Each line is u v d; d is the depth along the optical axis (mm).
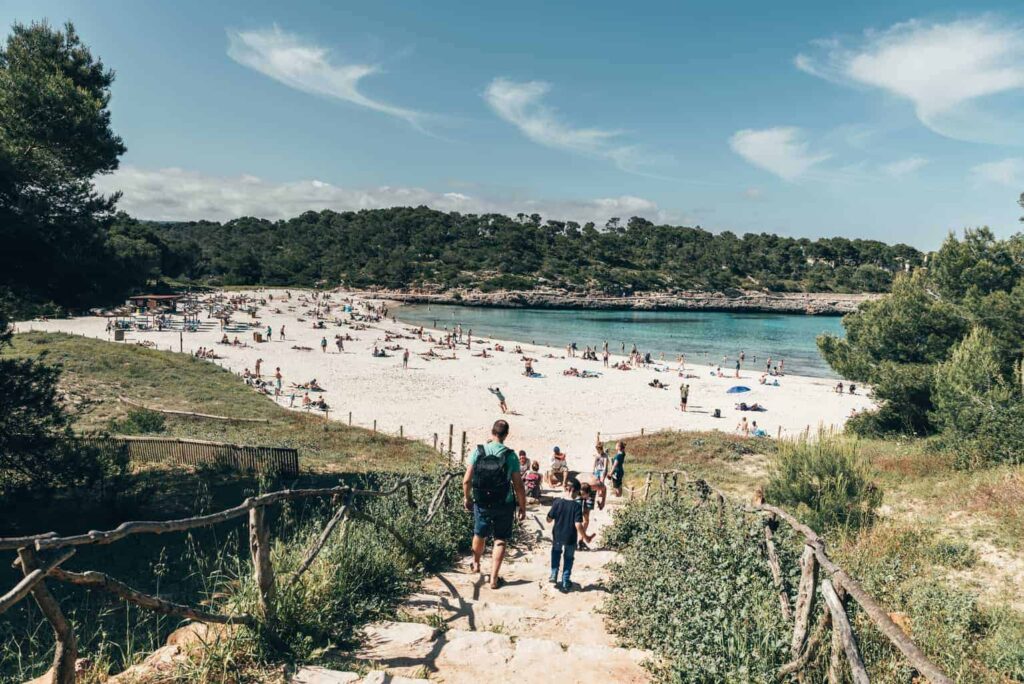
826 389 47906
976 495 11773
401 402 37156
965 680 4941
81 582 2818
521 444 28656
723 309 146625
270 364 47594
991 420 15680
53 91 12164
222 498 14047
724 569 5359
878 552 8852
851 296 156000
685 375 52781
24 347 35344
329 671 3756
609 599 5812
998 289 22875
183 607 3467
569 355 62375
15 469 11969
